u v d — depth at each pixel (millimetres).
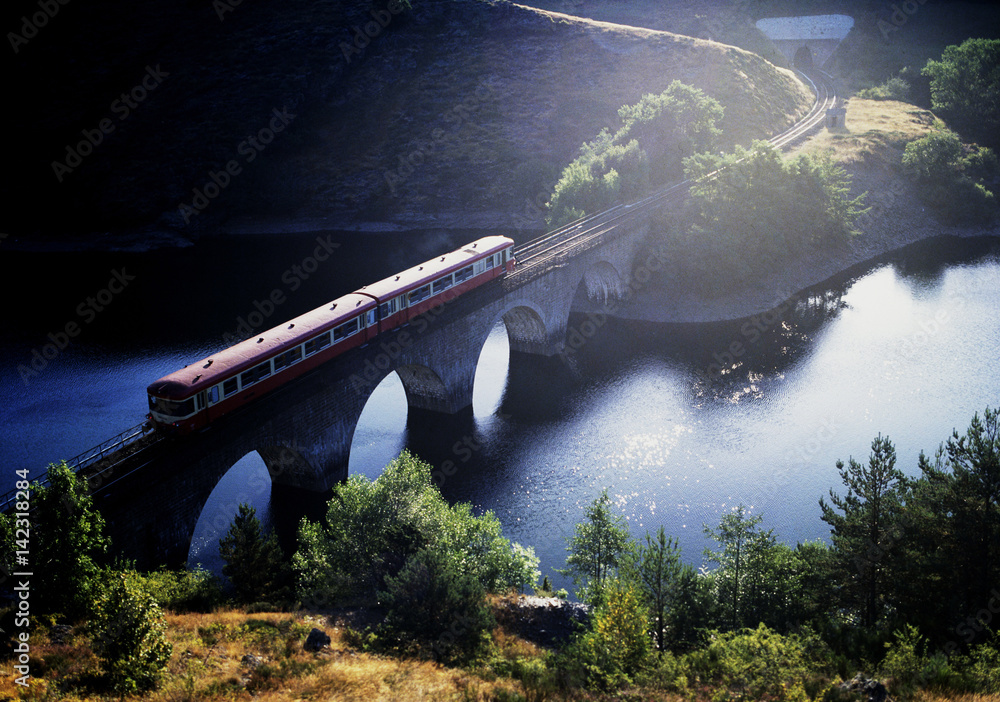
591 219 92312
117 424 67562
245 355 47375
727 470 61000
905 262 104375
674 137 109500
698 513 55906
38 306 98688
